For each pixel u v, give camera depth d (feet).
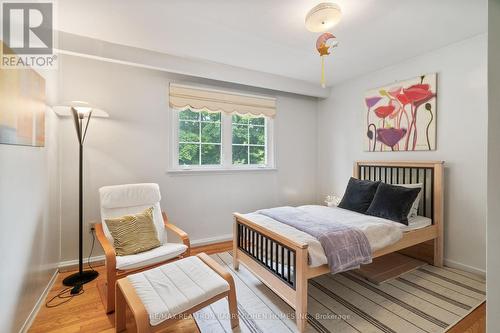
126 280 5.30
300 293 5.45
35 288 6.10
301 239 5.97
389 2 5.88
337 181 12.71
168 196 10.09
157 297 4.75
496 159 3.55
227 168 11.39
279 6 6.07
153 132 9.73
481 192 7.76
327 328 5.50
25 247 5.51
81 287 7.22
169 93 9.90
